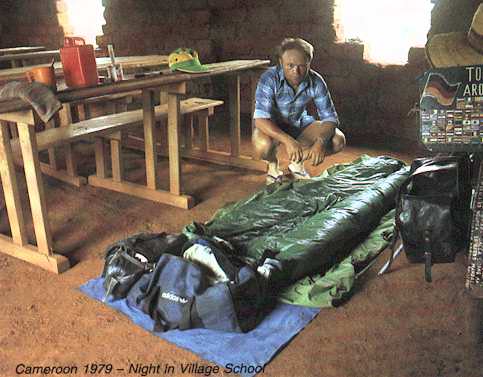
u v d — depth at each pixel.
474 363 2.03
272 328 2.25
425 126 1.77
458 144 1.76
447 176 2.19
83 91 2.76
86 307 2.43
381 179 3.61
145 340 2.20
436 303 2.43
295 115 3.59
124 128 3.51
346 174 3.67
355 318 2.33
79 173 4.22
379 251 2.88
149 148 3.61
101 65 4.13
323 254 2.64
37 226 2.75
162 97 4.89
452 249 2.15
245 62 4.19
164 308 2.27
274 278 2.38
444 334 2.21
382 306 2.41
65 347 2.17
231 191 3.89
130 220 3.39
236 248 2.73
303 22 5.59
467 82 1.69
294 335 2.21
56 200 3.69
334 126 3.52
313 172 4.30
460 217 2.17
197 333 2.22
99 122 3.56
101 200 3.69
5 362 2.09
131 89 3.02
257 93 3.48
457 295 2.48
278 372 2.01
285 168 4.36
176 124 3.45
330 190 3.42
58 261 2.73
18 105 2.43
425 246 2.16
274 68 3.46
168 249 2.51
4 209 3.51
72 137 3.16
